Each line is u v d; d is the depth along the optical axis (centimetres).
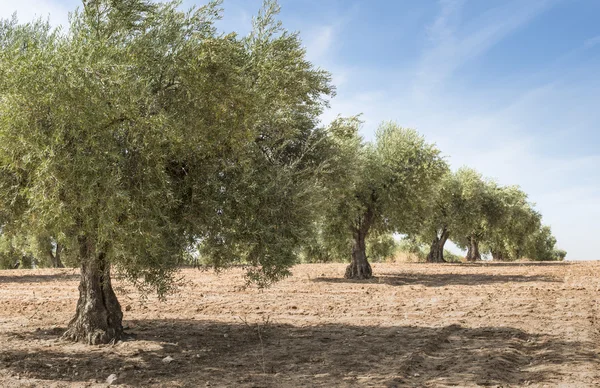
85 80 755
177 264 963
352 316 1462
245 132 939
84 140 796
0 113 751
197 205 973
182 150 910
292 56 1116
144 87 814
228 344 1084
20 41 864
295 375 822
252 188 994
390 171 2636
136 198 827
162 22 947
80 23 912
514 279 2533
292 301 1770
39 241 4309
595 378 765
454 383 757
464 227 4697
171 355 973
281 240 1016
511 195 5153
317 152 1795
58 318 1427
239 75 922
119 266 892
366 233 2748
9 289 2172
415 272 3128
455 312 1495
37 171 764
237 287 2173
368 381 776
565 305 1566
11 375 812
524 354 966
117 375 825
